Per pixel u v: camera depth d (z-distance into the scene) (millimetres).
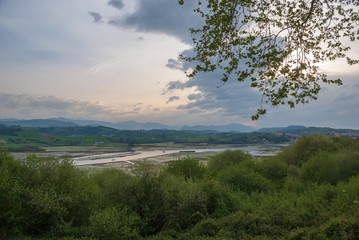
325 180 10719
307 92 6320
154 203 8016
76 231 6711
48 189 7547
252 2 6539
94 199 8469
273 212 6832
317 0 6637
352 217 5148
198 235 6508
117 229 6309
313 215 6484
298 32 7027
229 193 9086
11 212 6320
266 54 6168
